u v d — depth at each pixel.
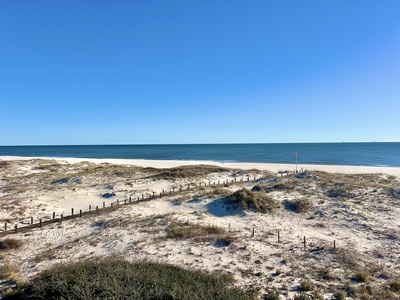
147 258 15.12
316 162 87.12
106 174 49.97
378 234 19.95
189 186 40.22
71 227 23.67
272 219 24.12
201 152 153.12
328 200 28.50
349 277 12.85
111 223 23.66
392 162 86.38
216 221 23.50
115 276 9.68
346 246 17.48
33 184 45.44
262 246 17.12
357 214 24.22
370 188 32.62
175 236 18.98
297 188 33.19
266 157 109.00
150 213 26.78
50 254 17.28
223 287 9.97
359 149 168.25
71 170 60.31
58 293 9.35
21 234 22.08
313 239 18.80
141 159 106.94
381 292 11.34
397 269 13.95
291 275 13.02
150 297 8.34
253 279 12.57
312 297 10.69
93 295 8.57
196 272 11.73
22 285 11.65
